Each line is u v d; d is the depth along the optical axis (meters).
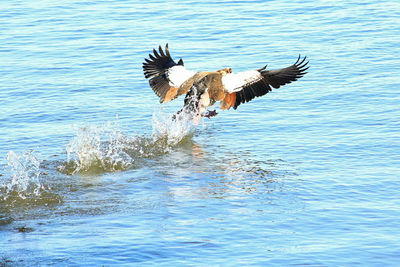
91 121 20.36
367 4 38.09
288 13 36.34
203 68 26.00
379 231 12.49
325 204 13.85
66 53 29.55
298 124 19.81
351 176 15.46
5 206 13.93
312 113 20.81
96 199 14.30
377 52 28.00
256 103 22.23
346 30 32.12
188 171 16.09
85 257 11.45
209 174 15.84
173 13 37.00
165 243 11.98
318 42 30.06
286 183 15.11
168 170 16.19
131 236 12.30
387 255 11.53
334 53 28.11
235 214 13.34
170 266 11.12
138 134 19.12
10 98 23.02
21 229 12.72
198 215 13.30
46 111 21.45
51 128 19.72
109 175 15.88
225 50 28.95
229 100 16.06
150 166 16.52
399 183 14.92
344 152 17.20
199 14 36.56
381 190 14.56
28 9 39.12
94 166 16.44
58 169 16.30
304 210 13.52
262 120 20.42
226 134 19.25
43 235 12.44
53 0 41.56
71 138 18.75
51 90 23.97
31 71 26.73
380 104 21.31
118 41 31.27
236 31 32.53
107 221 13.06
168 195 14.48
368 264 11.22
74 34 32.91
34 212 13.62
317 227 12.70
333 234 12.38
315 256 11.48
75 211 13.62
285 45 29.61
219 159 17.00
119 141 18.39
